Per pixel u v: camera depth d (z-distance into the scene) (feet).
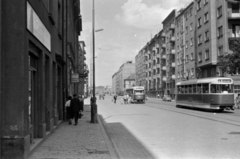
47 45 34.65
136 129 44.83
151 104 143.02
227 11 128.88
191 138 34.78
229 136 36.06
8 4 22.63
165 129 44.06
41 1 30.86
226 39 128.16
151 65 319.88
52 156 23.61
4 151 21.90
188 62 181.68
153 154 25.76
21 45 22.66
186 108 104.22
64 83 56.44
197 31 160.56
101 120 60.49
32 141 27.45
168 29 239.71
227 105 78.59
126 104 146.00
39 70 31.24
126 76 526.57
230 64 95.14
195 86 91.86
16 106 22.26
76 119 49.01
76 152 25.36
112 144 31.19
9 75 22.39
